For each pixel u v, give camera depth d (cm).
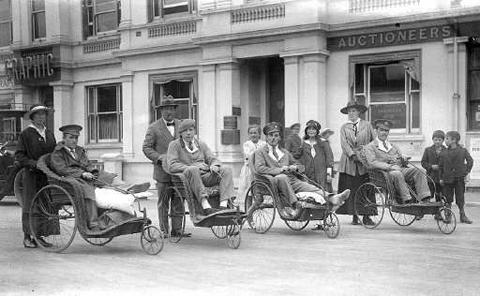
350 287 663
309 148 1138
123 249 925
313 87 1772
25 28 2572
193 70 2084
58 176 884
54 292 653
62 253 894
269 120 2041
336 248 913
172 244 966
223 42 1944
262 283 685
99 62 2389
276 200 1024
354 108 1163
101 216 873
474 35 1571
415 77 1666
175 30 2127
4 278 723
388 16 1677
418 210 1038
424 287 662
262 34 1842
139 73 2230
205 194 902
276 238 1020
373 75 1752
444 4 1598
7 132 2061
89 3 2442
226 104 1958
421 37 1650
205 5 1991
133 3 2228
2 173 1695
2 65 2702
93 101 2462
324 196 1005
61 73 2464
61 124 2472
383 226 1155
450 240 982
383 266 775
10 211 1527
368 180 1139
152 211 1459
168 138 1042
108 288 669
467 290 648
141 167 2220
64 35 2467
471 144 1603
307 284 679
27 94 2612
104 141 2434
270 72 2039
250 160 1073
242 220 936
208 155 981
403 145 1684
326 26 1759
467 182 1541
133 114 2245
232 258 841
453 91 1609
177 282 695
